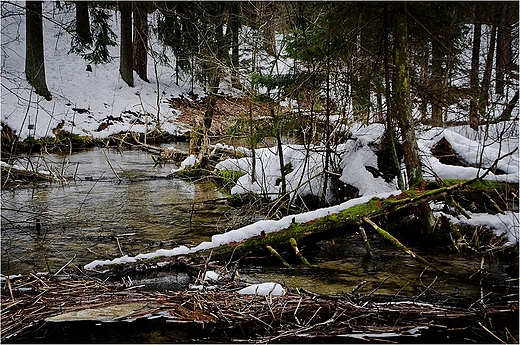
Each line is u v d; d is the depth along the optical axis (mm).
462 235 6113
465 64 7113
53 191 9508
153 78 24828
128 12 22203
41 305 3846
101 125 18422
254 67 7945
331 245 6367
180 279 4898
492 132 8266
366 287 4812
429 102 7250
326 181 7336
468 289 4770
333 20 6492
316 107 7391
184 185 10555
